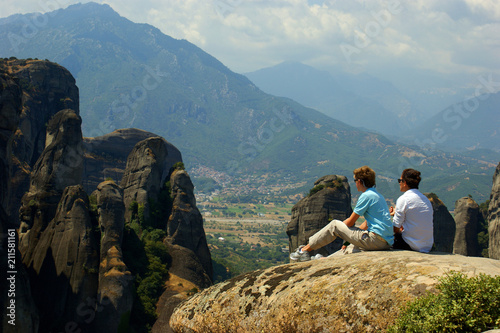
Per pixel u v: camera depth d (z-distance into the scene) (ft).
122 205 233.55
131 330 208.64
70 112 255.91
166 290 239.30
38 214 237.25
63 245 211.20
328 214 262.26
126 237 262.88
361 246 30.55
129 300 207.31
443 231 290.97
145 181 292.61
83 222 217.15
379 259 25.96
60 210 221.25
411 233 29.09
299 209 273.33
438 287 21.13
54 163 246.27
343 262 27.55
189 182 298.56
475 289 19.57
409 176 30.58
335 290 24.77
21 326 156.97
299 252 34.19
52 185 242.78
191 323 31.73
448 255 25.53
